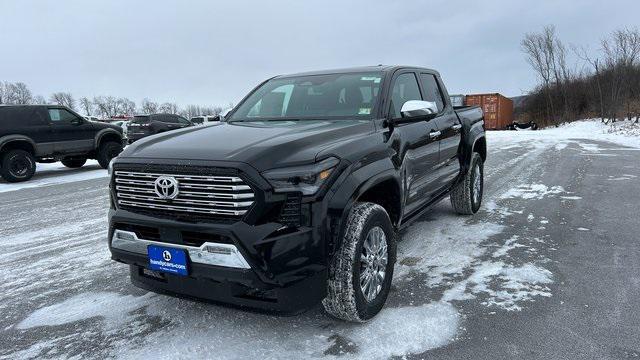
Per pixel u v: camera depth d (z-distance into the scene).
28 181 11.91
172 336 3.09
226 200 2.60
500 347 2.81
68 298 3.84
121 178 2.97
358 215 2.98
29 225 6.63
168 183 2.74
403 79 4.41
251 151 2.71
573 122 38.88
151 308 3.55
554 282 3.73
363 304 3.00
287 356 2.78
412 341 2.90
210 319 3.31
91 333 3.20
